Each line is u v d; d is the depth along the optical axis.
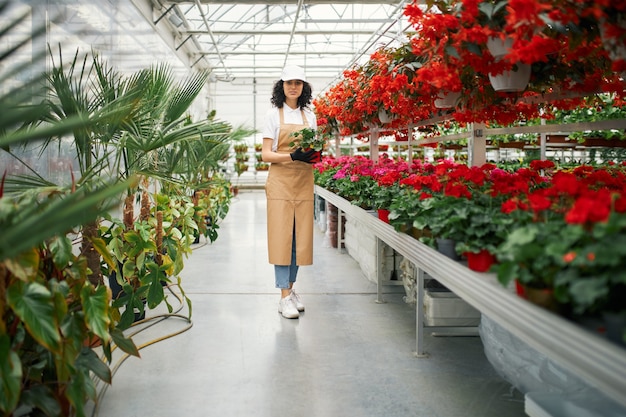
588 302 1.07
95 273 2.42
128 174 2.81
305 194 3.23
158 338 2.85
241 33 8.98
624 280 1.02
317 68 13.57
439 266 1.87
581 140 5.02
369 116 4.56
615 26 1.40
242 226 7.82
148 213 3.16
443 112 3.55
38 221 1.09
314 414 1.99
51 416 1.60
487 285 1.46
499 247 1.54
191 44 10.89
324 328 3.02
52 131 1.19
